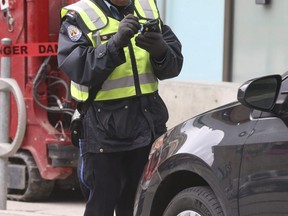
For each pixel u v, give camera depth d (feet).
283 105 38.91
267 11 90.02
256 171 39.14
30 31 74.43
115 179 47.19
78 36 45.78
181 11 97.96
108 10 46.70
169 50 46.16
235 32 92.94
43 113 75.25
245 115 41.52
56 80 74.95
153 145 47.11
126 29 43.37
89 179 47.32
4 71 65.31
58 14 75.46
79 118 47.62
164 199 46.26
